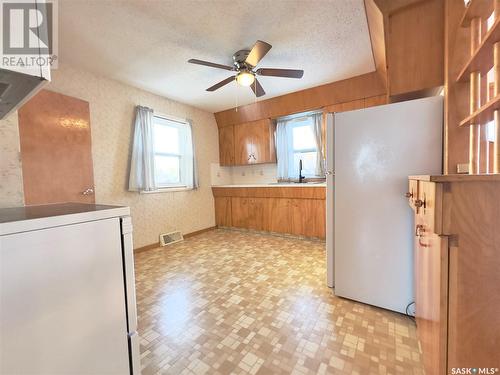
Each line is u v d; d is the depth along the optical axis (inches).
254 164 171.6
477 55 36.9
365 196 63.7
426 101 54.7
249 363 46.2
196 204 157.2
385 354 47.4
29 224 23.6
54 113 80.0
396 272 60.6
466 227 24.1
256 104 149.2
